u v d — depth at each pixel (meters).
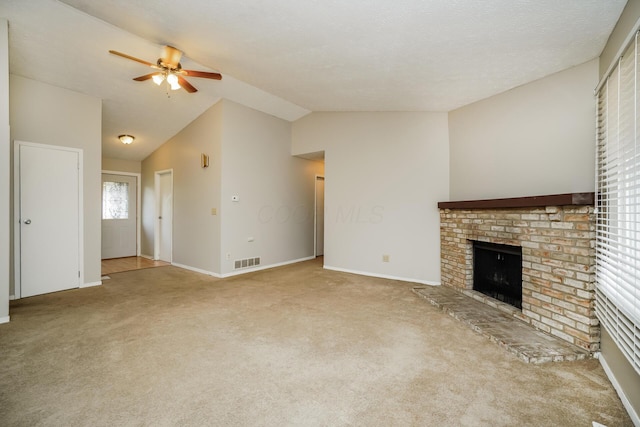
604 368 1.93
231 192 4.60
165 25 2.61
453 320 2.79
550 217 2.41
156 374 1.86
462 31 2.22
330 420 1.47
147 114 4.62
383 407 1.57
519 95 3.14
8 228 2.68
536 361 2.01
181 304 3.22
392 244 4.47
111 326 2.60
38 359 2.03
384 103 4.14
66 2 2.49
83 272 3.90
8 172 2.67
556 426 1.43
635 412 1.47
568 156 2.67
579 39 2.21
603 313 1.91
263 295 3.57
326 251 5.14
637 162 1.59
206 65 3.44
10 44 2.94
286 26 2.42
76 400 1.60
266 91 4.25
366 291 3.76
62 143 3.71
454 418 1.48
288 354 2.13
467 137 3.80
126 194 6.21
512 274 3.00
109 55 3.29
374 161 4.62
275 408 1.56
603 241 2.02
